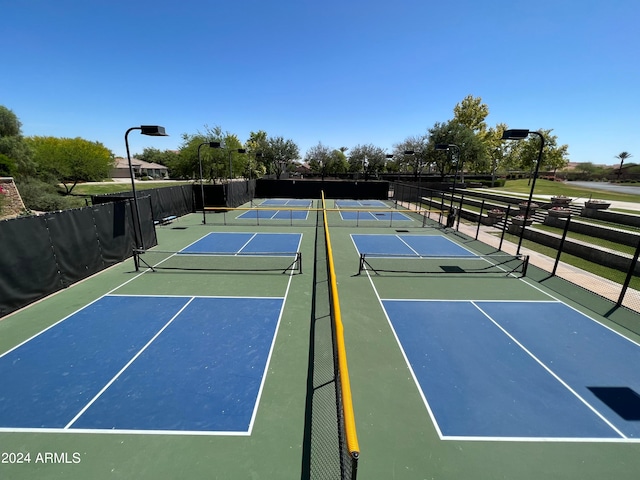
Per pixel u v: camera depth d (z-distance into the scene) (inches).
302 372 241.6
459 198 1334.9
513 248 619.5
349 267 490.3
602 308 356.2
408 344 282.0
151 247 587.8
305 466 166.9
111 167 1798.7
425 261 526.0
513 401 216.4
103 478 159.6
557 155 2231.8
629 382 237.3
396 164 2753.4
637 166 3243.1
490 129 2268.7
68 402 209.3
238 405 208.1
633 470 169.2
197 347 272.1
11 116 1443.2
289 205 1253.7
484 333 301.9
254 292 387.5
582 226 707.4
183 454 173.3
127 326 304.8
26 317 319.6
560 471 167.8
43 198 1024.2
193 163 1330.0
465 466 169.3
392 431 190.7
